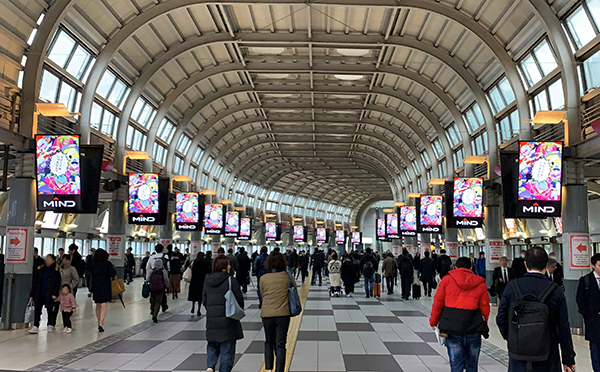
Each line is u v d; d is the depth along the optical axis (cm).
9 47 1547
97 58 1953
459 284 618
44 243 2800
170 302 1967
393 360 939
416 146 4141
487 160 2334
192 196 2809
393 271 2398
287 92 3055
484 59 2225
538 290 496
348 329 1310
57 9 1566
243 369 863
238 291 735
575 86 1541
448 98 2719
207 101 3098
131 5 1914
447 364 907
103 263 1255
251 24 2261
